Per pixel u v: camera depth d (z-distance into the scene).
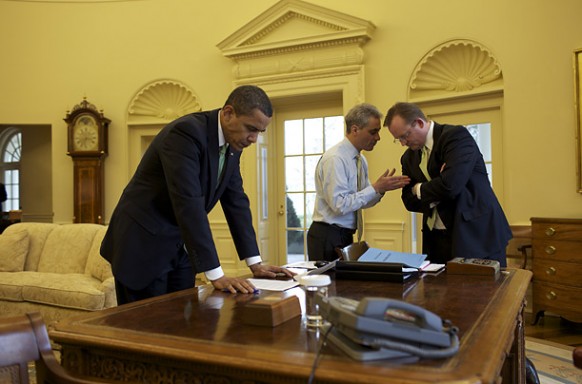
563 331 4.10
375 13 5.66
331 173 2.87
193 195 1.76
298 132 6.49
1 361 1.05
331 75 5.81
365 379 0.83
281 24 6.10
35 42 7.34
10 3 7.37
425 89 5.46
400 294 1.58
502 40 4.87
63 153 7.25
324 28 5.84
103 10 7.20
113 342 1.10
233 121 1.85
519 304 1.45
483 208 2.52
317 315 1.30
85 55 7.24
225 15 6.67
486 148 5.17
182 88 6.96
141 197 1.98
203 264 1.71
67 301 3.85
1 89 7.34
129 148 7.17
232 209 2.13
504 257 2.54
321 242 2.96
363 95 5.64
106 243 2.09
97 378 1.04
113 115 7.14
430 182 2.55
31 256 4.76
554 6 4.59
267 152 6.53
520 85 4.75
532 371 2.29
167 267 2.01
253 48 6.16
